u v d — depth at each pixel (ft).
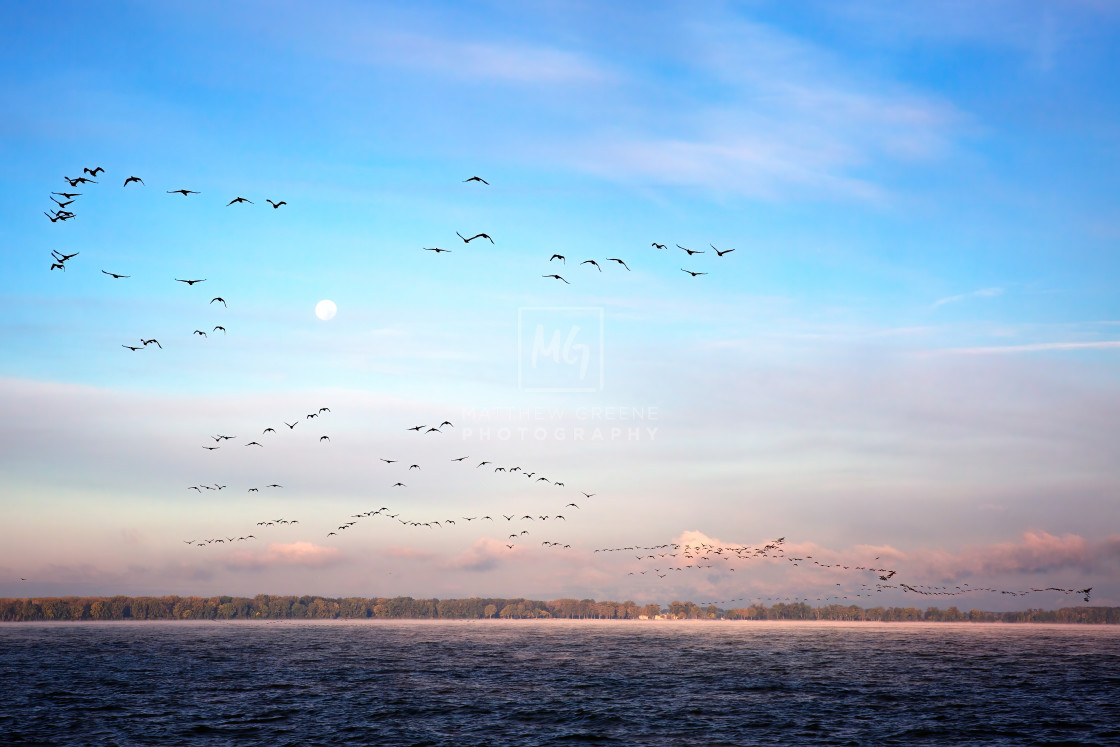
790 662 433.89
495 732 221.66
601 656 474.08
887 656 481.05
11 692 301.22
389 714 248.93
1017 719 246.06
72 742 208.33
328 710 256.32
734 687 318.86
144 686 319.27
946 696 294.66
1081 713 257.55
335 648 543.39
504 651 516.32
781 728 228.84
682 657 467.52
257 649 532.73
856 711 258.57
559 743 208.23
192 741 209.67
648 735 218.79
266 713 250.78
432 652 505.25
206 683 328.90
